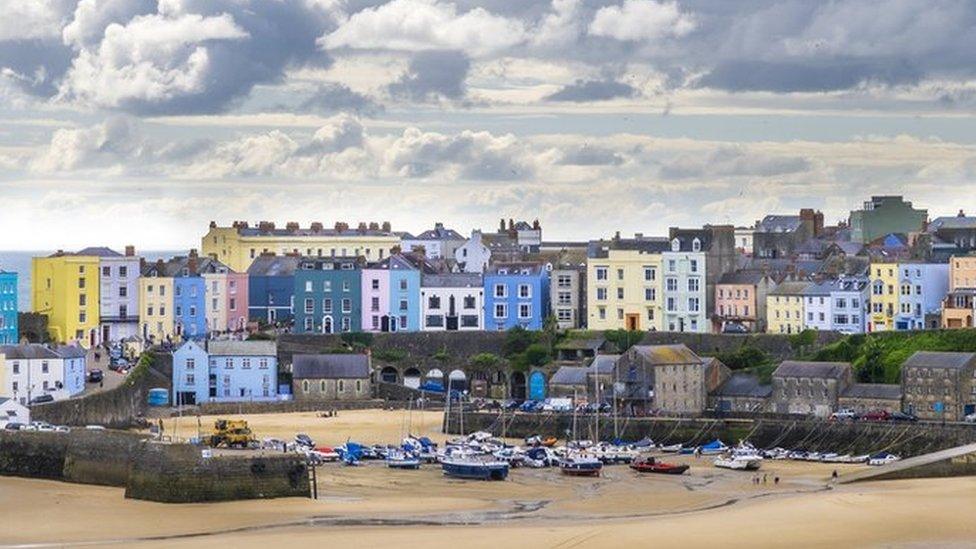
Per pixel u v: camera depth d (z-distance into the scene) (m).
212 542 180.00
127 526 190.00
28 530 187.75
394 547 177.38
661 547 178.62
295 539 181.50
